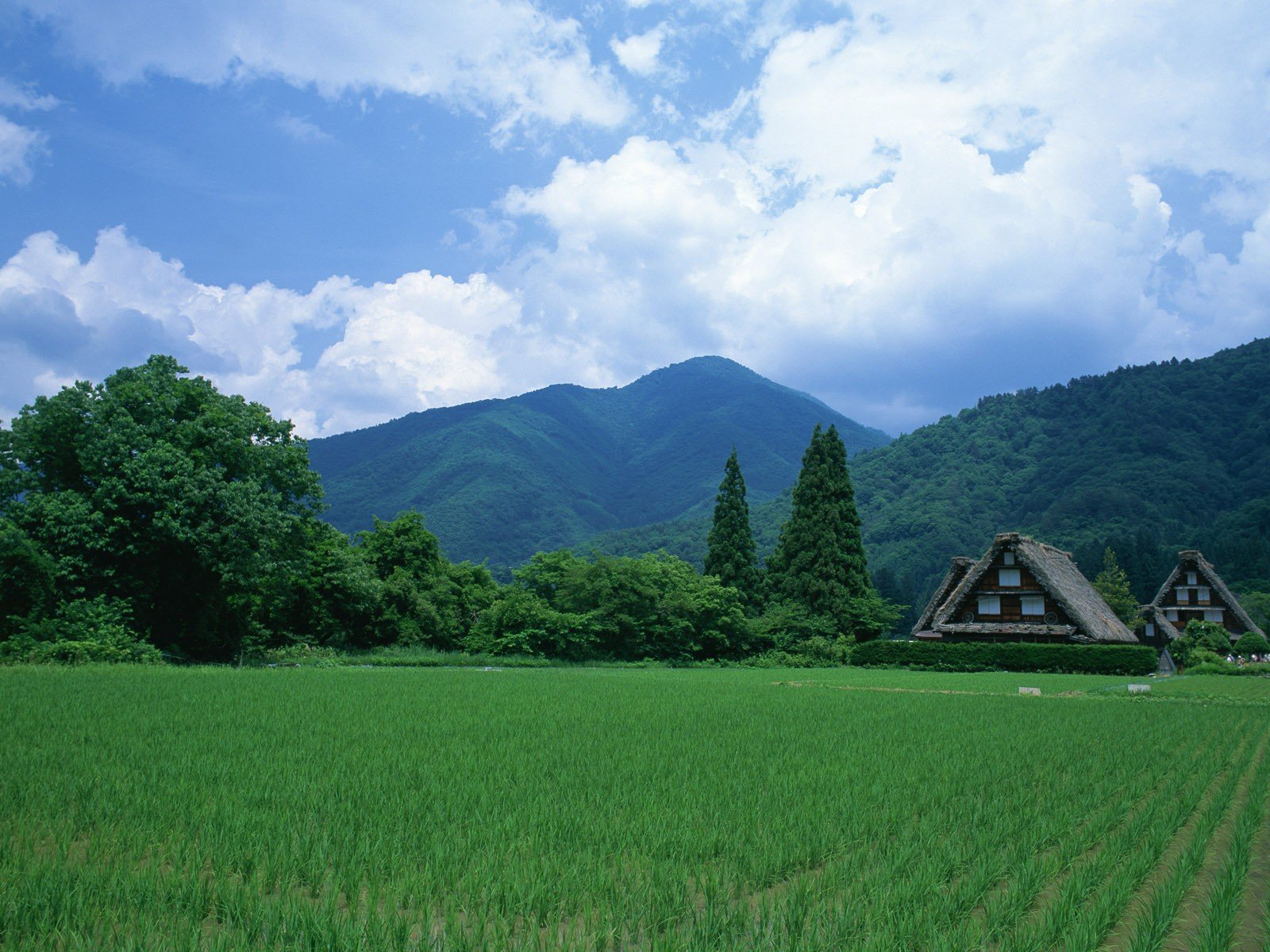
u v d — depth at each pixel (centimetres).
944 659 5216
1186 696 3166
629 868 745
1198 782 1224
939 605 6272
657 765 1236
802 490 6550
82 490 3697
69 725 1507
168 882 662
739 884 709
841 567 6331
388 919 596
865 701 2475
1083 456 14050
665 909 641
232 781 1041
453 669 3975
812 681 3738
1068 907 670
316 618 4966
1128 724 1995
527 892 659
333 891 648
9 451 3641
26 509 3478
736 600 6088
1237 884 764
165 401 3891
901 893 680
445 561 6328
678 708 2128
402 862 727
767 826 885
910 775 1202
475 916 623
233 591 4272
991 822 944
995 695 2889
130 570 3628
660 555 6769
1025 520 13438
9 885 655
